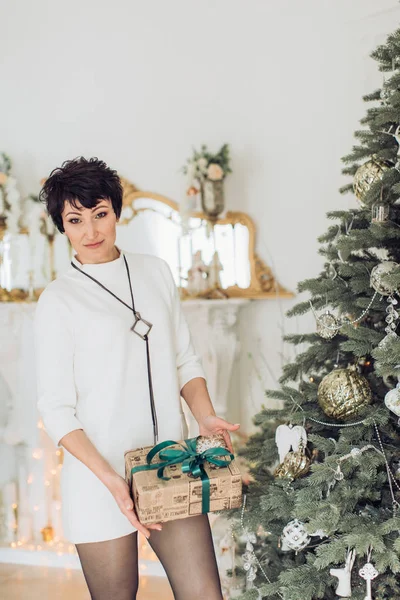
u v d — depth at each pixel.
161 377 1.59
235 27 3.29
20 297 3.41
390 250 1.93
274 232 3.31
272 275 3.31
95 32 3.47
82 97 3.50
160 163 3.43
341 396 1.80
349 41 3.06
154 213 3.43
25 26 3.55
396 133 1.76
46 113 3.54
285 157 3.27
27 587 2.91
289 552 2.07
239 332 3.37
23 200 3.54
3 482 3.41
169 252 3.42
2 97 3.58
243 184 3.34
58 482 3.36
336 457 1.70
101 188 1.49
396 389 1.66
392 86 1.79
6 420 3.42
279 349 3.33
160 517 1.32
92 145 3.50
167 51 3.39
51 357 1.47
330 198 3.20
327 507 1.62
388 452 1.75
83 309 1.50
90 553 1.52
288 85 3.23
